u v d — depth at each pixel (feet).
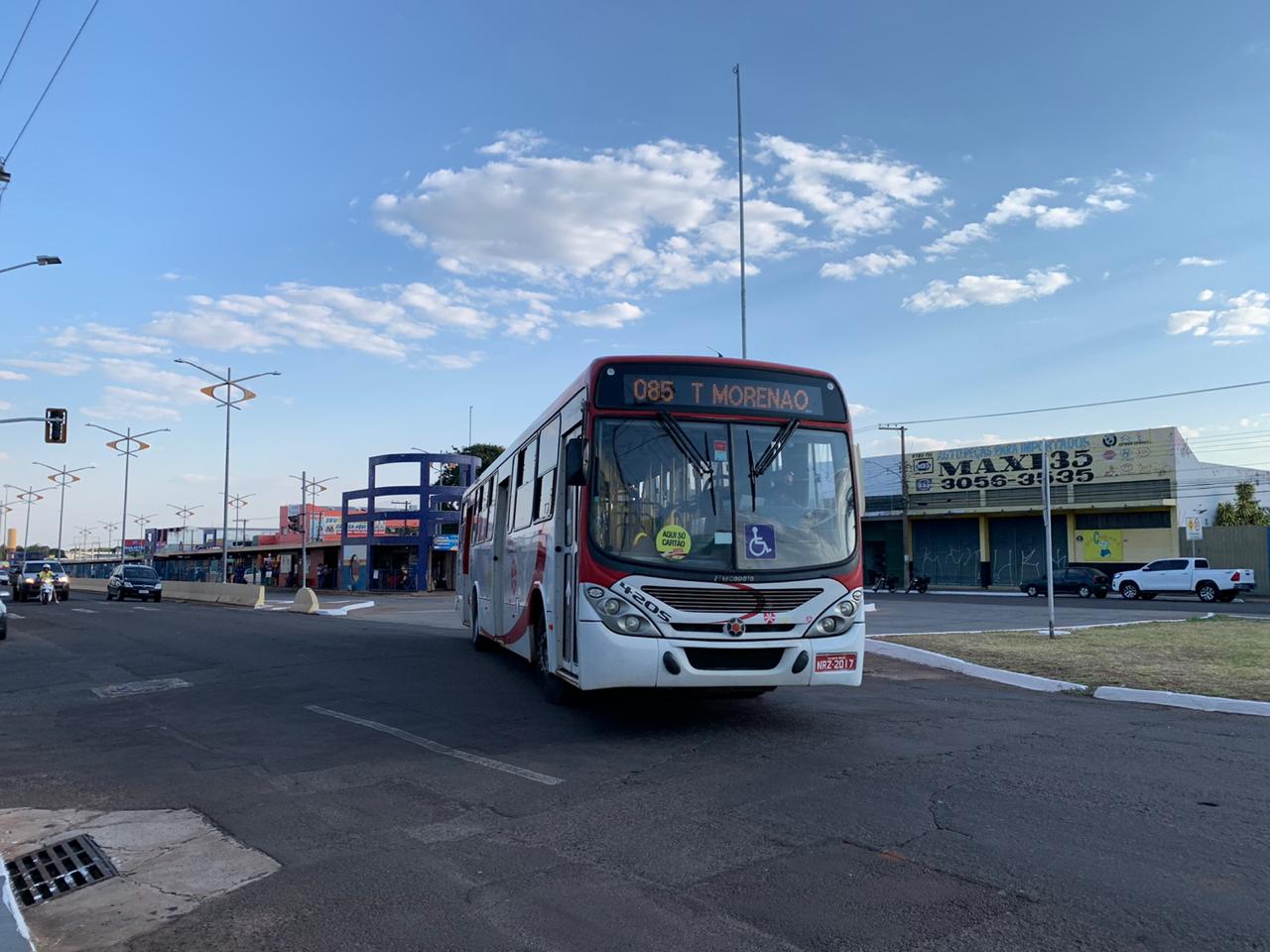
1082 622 79.82
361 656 52.31
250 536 336.29
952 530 172.96
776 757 25.38
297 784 23.71
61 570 139.44
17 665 51.03
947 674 45.85
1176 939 13.39
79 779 25.09
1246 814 19.54
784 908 14.76
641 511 27.45
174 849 18.90
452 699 36.60
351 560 207.21
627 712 32.94
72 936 14.79
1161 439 147.02
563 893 15.71
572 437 30.14
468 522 62.13
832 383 30.27
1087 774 23.09
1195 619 82.12
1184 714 32.89
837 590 27.81
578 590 27.71
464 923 14.58
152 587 138.72
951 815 19.54
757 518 27.84
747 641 26.71
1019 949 13.12
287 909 15.43
